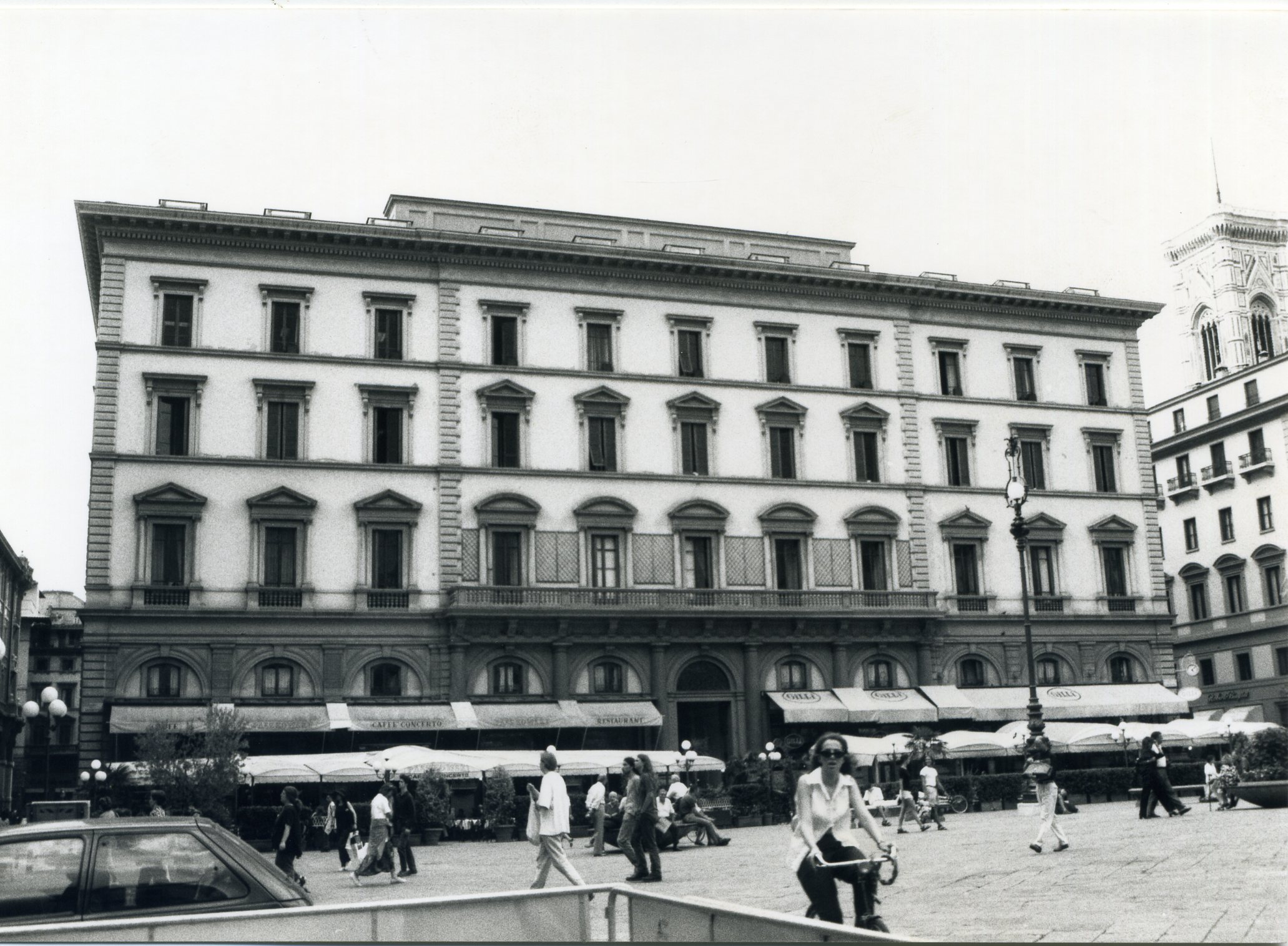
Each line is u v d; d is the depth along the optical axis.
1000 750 48.25
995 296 61.09
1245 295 76.38
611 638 52.22
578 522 52.56
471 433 51.88
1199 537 74.94
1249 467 70.94
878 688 56.47
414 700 49.34
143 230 48.88
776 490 55.97
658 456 54.53
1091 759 57.22
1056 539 60.62
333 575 49.09
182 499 47.50
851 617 55.44
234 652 47.53
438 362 51.81
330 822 39.31
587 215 57.22
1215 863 18.52
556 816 18.55
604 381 54.28
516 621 50.66
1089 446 62.91
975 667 58.47
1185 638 75.00
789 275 57.41
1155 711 59.19
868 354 59.25
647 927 8.30
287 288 50.38
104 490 46.91
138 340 48.31
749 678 53.97
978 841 27.84
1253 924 12.63
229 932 7.71
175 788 37.59
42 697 36.00
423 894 23.44
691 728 54.12
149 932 7.66
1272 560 68.94
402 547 50.28
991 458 60.56
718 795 43.91
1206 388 75.88
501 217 55.91
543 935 8.41
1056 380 62.94
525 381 53.06
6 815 50.12
